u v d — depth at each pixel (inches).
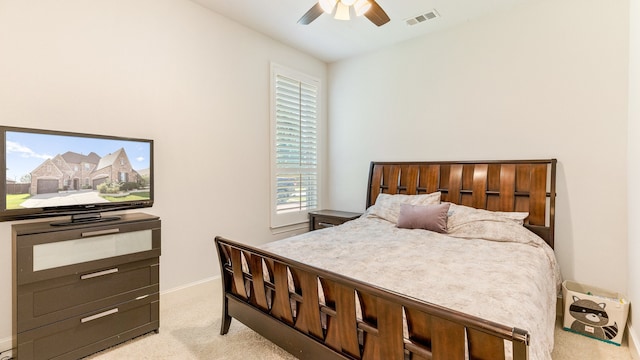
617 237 97.4
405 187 141.4
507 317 49.0
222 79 124.6
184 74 112.3
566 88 105.8
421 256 82.7
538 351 47.5
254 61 136.6
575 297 91.7
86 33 89.3
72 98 86.8
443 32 133.6
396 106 149.7
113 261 80.9
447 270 71.4
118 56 95.8
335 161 174.9
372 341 53.7
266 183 143.9
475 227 106.3
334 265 75.1
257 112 138.6
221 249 87.0
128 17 98.0
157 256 89.7
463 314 41.3
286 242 97.1
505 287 61.1
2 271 76.0
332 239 101.3
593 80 101.0
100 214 88.3
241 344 84.7
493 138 121.4
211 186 121.7
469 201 122.6
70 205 80.6
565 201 106.4
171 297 109.5
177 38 110.1
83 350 76.3
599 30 99.9
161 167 106.7
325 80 175.9
